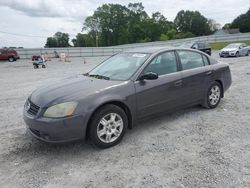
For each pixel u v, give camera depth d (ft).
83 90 13.30
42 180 10.84
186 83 16.98
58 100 12.64
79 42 328.90
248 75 35.91
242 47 79.20
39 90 14.75
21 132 16.29
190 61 17.93
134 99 14.37
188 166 11.53
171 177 10.73
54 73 52.90
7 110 21.79
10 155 13.14
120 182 10.52
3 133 16.17
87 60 105.70
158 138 14.66
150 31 322.96
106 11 323.37
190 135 14.93
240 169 11.12
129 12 329.93
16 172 11.52
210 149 13.08
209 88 18.97
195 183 10.24
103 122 13.30
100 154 12.99
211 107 19.58
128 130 15.97
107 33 326.85
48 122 12.12
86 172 11.35
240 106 20.30
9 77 48.93
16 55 112.68
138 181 10.53
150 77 14.60
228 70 20.72
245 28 314.76
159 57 16.15
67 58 120.67
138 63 15.56
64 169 11.66
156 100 15.40
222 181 10.31
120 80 14.64
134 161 12.16
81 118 12.51
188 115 18.35
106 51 150.20
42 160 12.56
